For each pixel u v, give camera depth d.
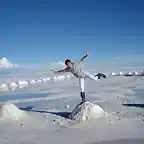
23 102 11.89
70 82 19.28
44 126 7.60
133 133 6.63
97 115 8.16
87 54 8.42
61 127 7.46
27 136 6.75
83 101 8.74
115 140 6.21
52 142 6.24
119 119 7.92
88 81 18.92
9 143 6.27
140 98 11.54
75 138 6.46
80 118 8.04
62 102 11.45
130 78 19.55
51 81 20.44
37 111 9.73
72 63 8.49
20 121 8.11
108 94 12.95
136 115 8.35
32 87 17.20
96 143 6.07
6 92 15.29
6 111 8.44
